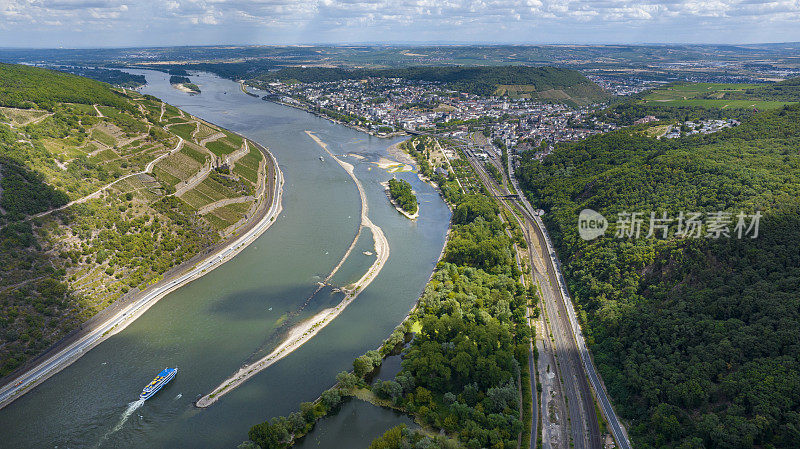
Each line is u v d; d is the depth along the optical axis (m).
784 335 150.38
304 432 157.38
